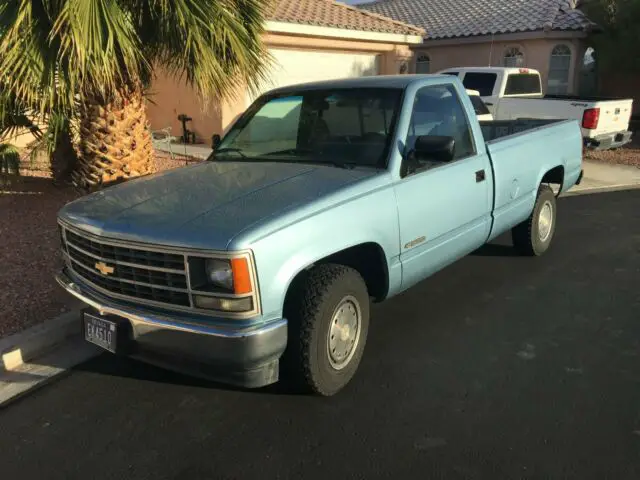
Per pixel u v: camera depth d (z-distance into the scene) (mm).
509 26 17609
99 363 4270
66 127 7340
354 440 3344
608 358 4254
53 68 5406
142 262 3322
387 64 15648
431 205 4320
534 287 5668
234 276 3074
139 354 3455
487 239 5363
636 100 17656
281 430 3451
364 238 3715
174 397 3824
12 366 4199
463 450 3234
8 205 8039
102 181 6730
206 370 3291
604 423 3459
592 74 18219
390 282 4074
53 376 4094
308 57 13945
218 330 3115
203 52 5758
